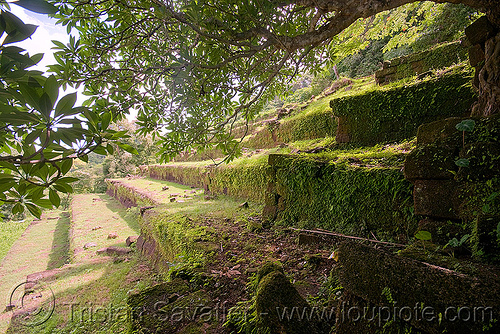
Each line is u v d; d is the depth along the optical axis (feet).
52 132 2.96
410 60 22.84
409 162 7.95
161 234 17.76
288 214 14.73
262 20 6.38
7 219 56.70
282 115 37.22
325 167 13.09
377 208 10.87
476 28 7.96
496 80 7.58
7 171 3.75
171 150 9.45
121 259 20.62
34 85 3.04
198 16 5.72
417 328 3.83
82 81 6.62
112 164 84.17
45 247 34.68
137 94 8.37
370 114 18.33
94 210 48.91
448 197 7.19
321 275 8.59
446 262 4.75
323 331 5.39
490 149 6.31
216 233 14.43
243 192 23.95
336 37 10.76
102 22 7.61
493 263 4.89
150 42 8.17
